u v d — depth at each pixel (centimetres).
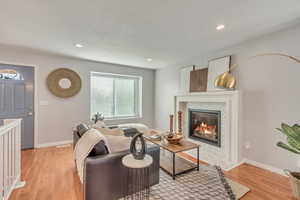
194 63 386
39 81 356
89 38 263
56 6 172
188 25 218
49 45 297
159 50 326
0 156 154
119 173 169
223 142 290
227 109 275
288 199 175
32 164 266
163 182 210
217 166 263
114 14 190
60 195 181
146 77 521
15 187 195
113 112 480
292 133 167
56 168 252
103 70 438
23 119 341
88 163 153
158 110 518
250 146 271
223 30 234
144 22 210
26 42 281
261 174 234
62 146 365
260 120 257
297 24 216
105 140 173
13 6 171
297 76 218
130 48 314
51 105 371
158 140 271
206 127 332
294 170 221
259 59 259
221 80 181
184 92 407
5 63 319
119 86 492
